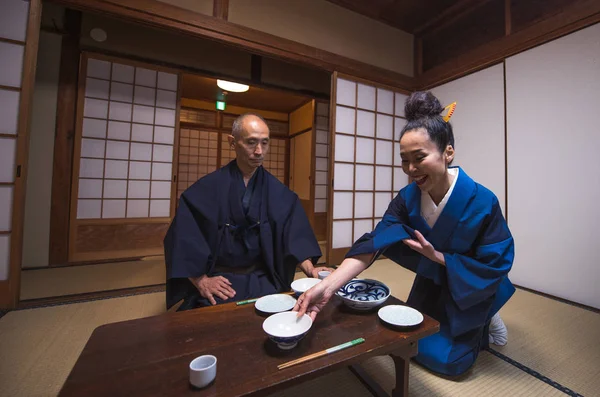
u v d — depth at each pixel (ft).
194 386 1.95
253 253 4.77
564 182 7.11
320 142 15.25
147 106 10.81
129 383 2.00
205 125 19.77
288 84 13.30
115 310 5.89
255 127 4.52
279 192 4.97
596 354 4.56
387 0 9.98
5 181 5.83
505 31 8.67
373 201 10.87
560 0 7.48
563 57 7.18
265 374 2.13
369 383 3.72
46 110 9.27
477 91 9.33
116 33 10.14
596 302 6.54
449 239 3.77
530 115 7.84
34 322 5.30
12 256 5.87
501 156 8.57
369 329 2.87
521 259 7.99
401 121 11.47
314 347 2.52
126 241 10.50
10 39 5.91
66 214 9.55
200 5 7.88
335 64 9.78
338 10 10.09
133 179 10.62
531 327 5.50
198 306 4.25
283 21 9.04
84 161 9.86
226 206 4.62
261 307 3.22
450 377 3.91
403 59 11.58
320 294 2.96
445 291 4.03
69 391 1.90
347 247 10.30
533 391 3.68
